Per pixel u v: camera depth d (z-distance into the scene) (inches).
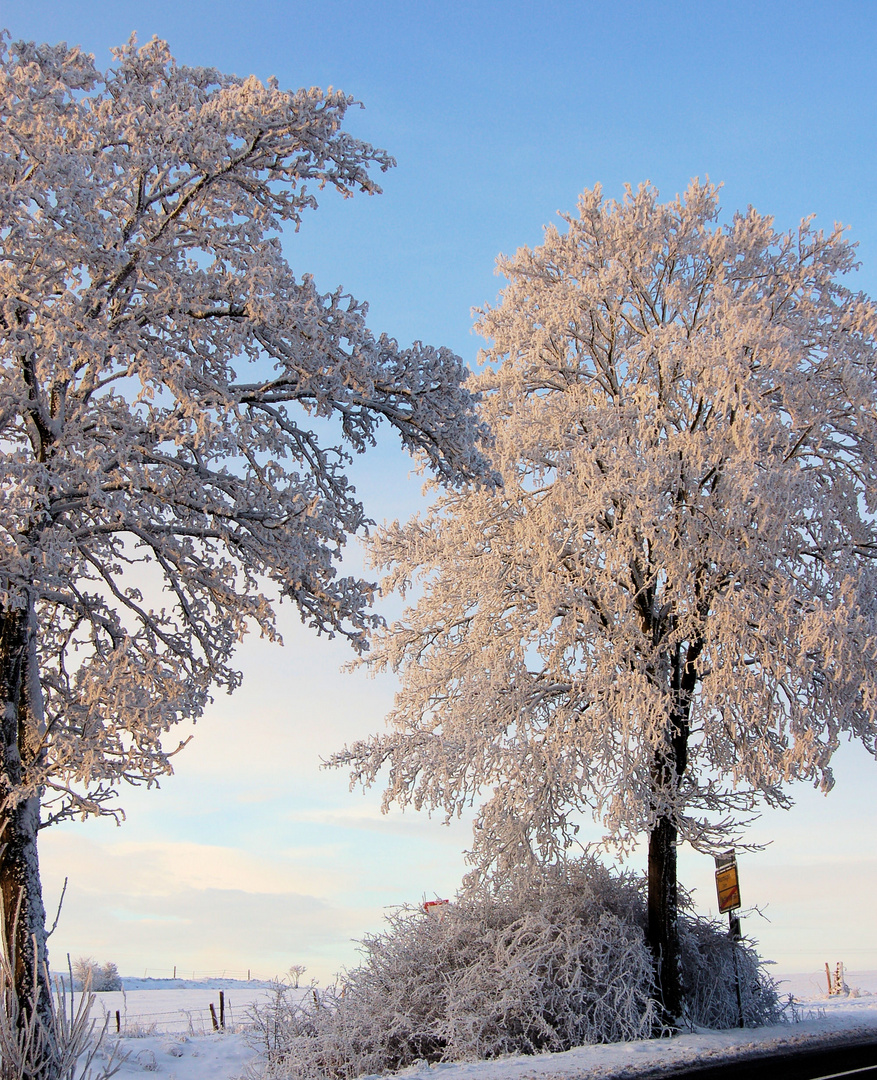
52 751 299.1
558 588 513.0
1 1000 250.7
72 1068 253.6
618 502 537.3
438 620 643.5
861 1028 490.0
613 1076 327.9
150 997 1200.8
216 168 331.0
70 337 278.1
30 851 292.0
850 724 533.0
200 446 315.3
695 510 504.7
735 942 554.6
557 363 606.2
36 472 277.9
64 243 289.7
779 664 484.7
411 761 588.7
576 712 560.7
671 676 538.3
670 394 534.3
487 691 567.2
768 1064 336.2
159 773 325.4
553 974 494.3
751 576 501.0
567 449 548.4
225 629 371.9
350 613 339.3
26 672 314.3
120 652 308.8
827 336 535.8
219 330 343.9
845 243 568.7
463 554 601.6
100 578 387.2
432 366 348.5
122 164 310.8
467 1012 472.1
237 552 342.3
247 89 333.7
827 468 533.6
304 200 363.3
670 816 516.7
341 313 330.0
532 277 637.9
